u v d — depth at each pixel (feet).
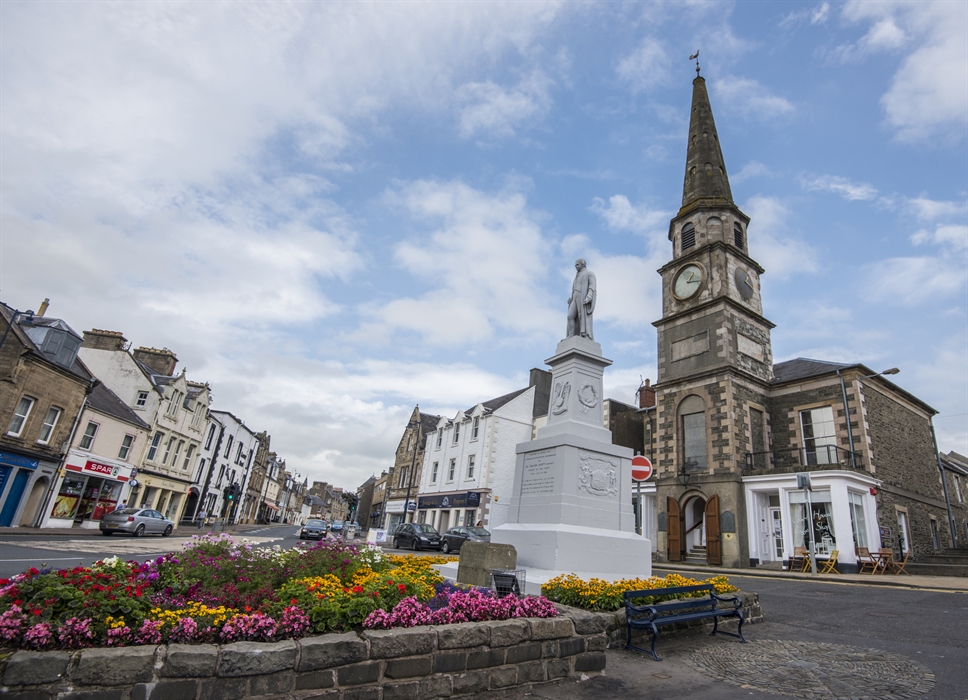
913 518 79.66
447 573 32.35
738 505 74.38
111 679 10.59
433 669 14.35
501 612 17.06
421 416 161.17
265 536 111.24
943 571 58.03
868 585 48.08
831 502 65.31
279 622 13.09
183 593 15.51
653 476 88.89
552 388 38.09
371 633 13.76
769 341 92.27
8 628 10.79
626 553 31.27
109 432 95.55
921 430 91.61
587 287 38.60
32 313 82.74
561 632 17.57
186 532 107.86
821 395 80.74
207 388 134.00
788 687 17.30
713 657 20.77
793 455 81.46
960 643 23.29
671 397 89.15
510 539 32.53
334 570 20.83
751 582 50.72
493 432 120.26
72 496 86.99
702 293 91.09
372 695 13.12
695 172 108.99
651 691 16.83
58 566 37.93
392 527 155.94
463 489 123.65
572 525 30.73
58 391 82.07
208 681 11.34
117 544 60.18
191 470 129.90
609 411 104.99
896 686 17.37
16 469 75.25
